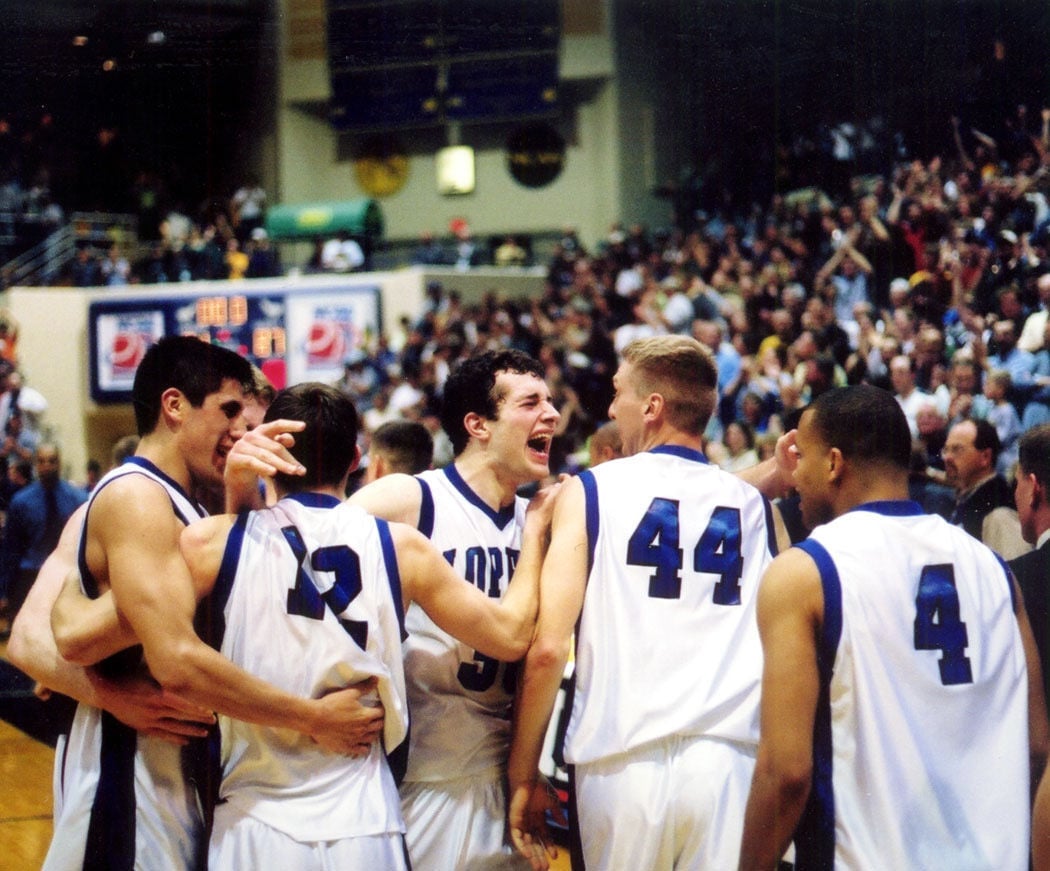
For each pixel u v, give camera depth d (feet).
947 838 5.09
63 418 40.75
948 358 20.43
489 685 6.65
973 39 31.35
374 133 47.65
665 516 6.36
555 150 44.70
